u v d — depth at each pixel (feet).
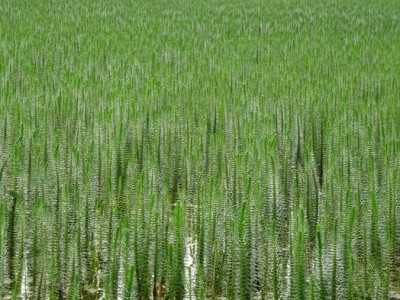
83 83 44.52
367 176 31.09
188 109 39.45
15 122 34.50
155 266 23.93
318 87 47.44
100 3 99.76
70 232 25.52
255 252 24.12
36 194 27.91
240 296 23.29
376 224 25.05
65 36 66.44
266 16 97.86
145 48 61.52
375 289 23.48
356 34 81.71
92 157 30.48
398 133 39.73
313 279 21.86
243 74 52.49
